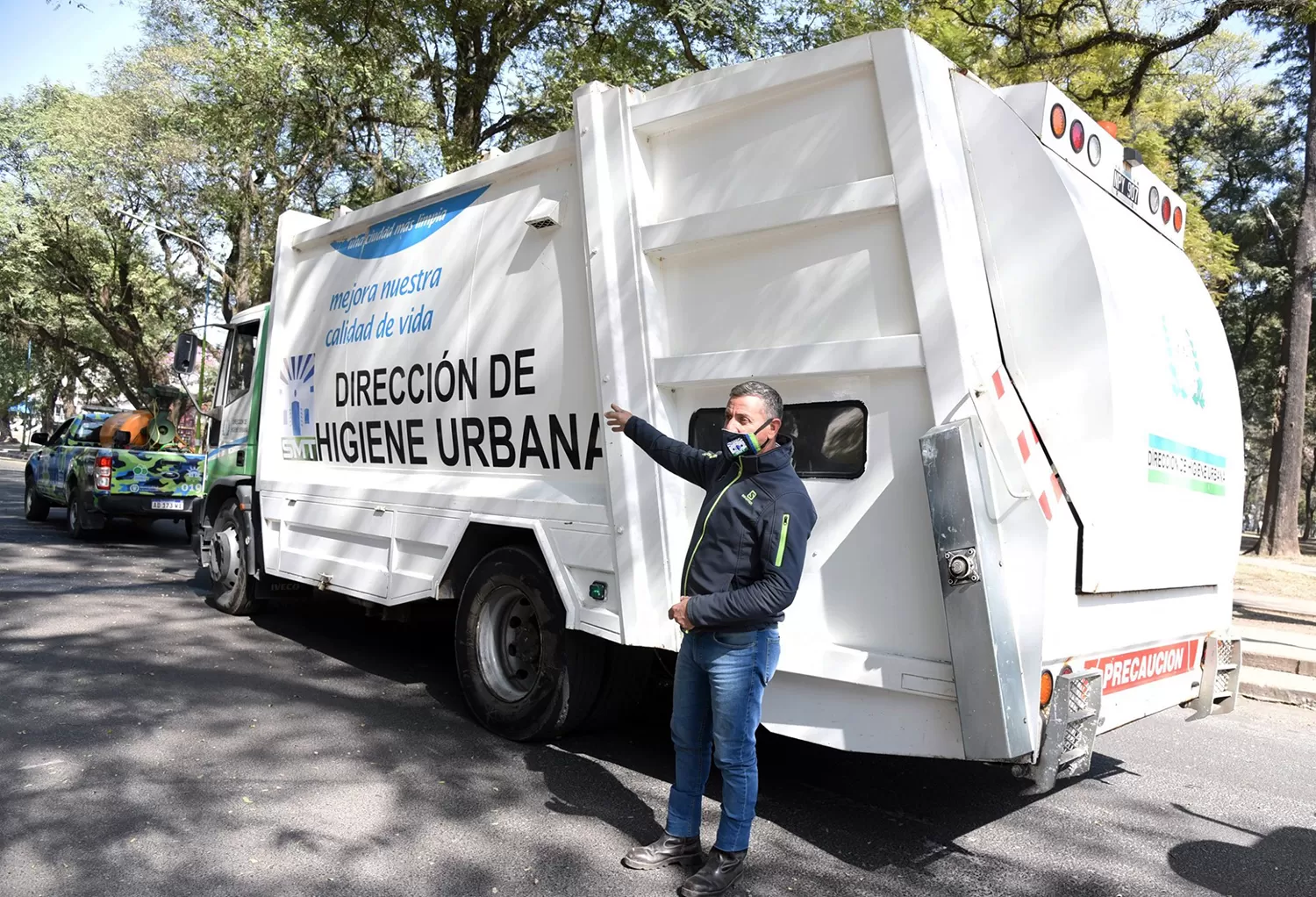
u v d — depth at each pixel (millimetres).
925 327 3529
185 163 25812
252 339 8219
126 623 7574
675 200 4344
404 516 5844
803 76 3859
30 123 26828
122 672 6086
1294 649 8758
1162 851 4109
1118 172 4352
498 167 5309
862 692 3723
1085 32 12641
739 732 3375
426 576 5664
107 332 35250
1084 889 3682
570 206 4879
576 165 4836
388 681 6297
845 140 3793
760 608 3232
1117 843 4180
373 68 14695
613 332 4453
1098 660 3816
